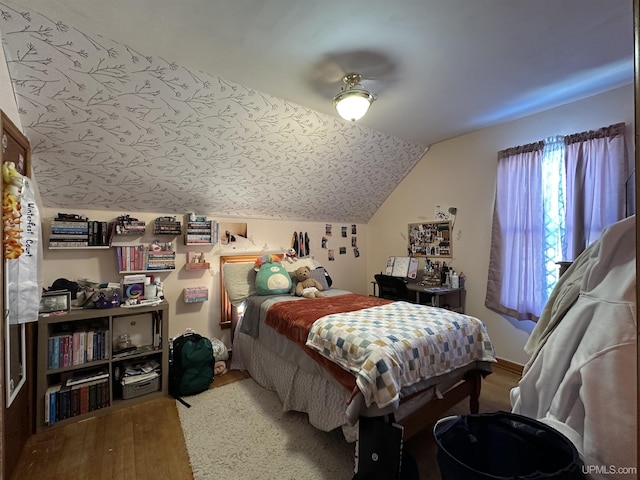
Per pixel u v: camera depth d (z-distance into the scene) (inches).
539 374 47.9
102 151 90.4
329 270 170.9
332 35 66.2
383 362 59.8
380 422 57.5
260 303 109.0
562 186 102.0
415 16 60.8
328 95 92.3
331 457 69.2
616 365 36.4
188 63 75.7
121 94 78.1
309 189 140.0
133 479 62.7
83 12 58.7
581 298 45.2
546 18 61.7
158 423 82.1
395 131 124.3
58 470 65.2
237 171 115.0
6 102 66.8
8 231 57.2
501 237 117.9
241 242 139.9
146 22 61.7
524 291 110.2
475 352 79.9
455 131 126.9
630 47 71.8
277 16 60.4
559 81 87.4
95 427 80.4
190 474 64.1
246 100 90.6
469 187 130.9
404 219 161.5
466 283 132.0
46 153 85.7
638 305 25.7
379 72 80.7
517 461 42.1
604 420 35.8
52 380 88.4
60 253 100.5
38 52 65.1
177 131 92.7
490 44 69.9
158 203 115.9
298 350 84.0
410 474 57.6
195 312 126.3
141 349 97.1
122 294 100.6
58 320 81.9
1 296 55.4
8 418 62.3
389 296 142.7
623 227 40.6
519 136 114.0
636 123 26.0
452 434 43.6
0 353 55.1
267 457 69.1
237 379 109.7
